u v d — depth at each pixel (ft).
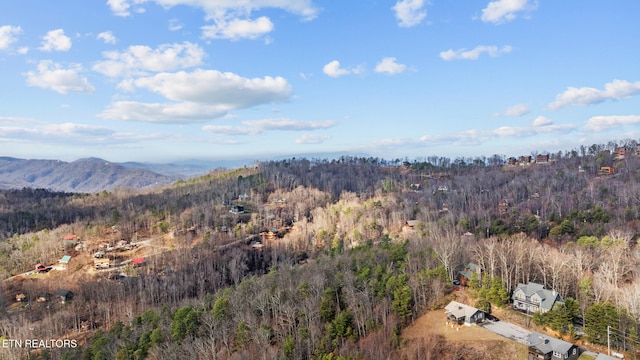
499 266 407.44
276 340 331.98
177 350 325.83
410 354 301.43
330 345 309.42
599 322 286.87
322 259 489.26
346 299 346.13
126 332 366.63
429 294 365.81
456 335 315.99
